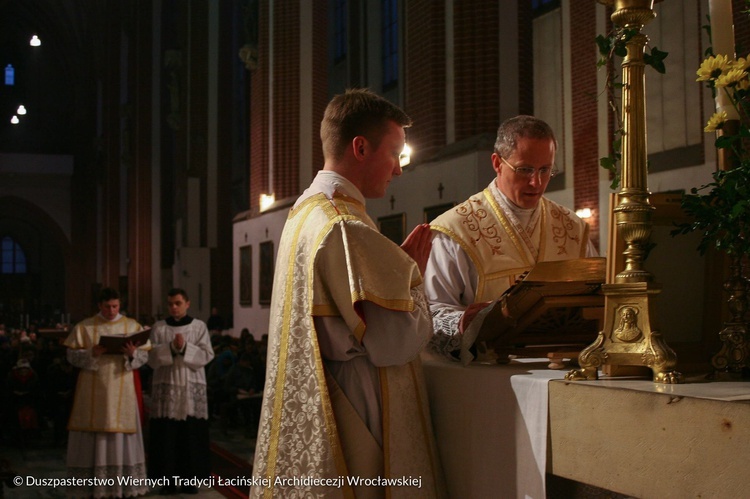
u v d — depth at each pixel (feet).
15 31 123.65
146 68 89.71
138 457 21.03
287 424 6.24
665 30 36.24
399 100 50.65
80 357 20.44
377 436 6.21
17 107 123.24
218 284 71.26
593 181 38.45
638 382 5.19
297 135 47.65
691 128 34.63
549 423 5.44
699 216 5.47
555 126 45.55
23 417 31.35
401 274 6.12
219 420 37.99
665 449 4.50
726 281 5.62
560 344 7.23
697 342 5.92
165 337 21.90
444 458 6.86
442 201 28.45
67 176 122.83
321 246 6.21
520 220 8.54
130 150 93.76
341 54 60.34
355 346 6.23
